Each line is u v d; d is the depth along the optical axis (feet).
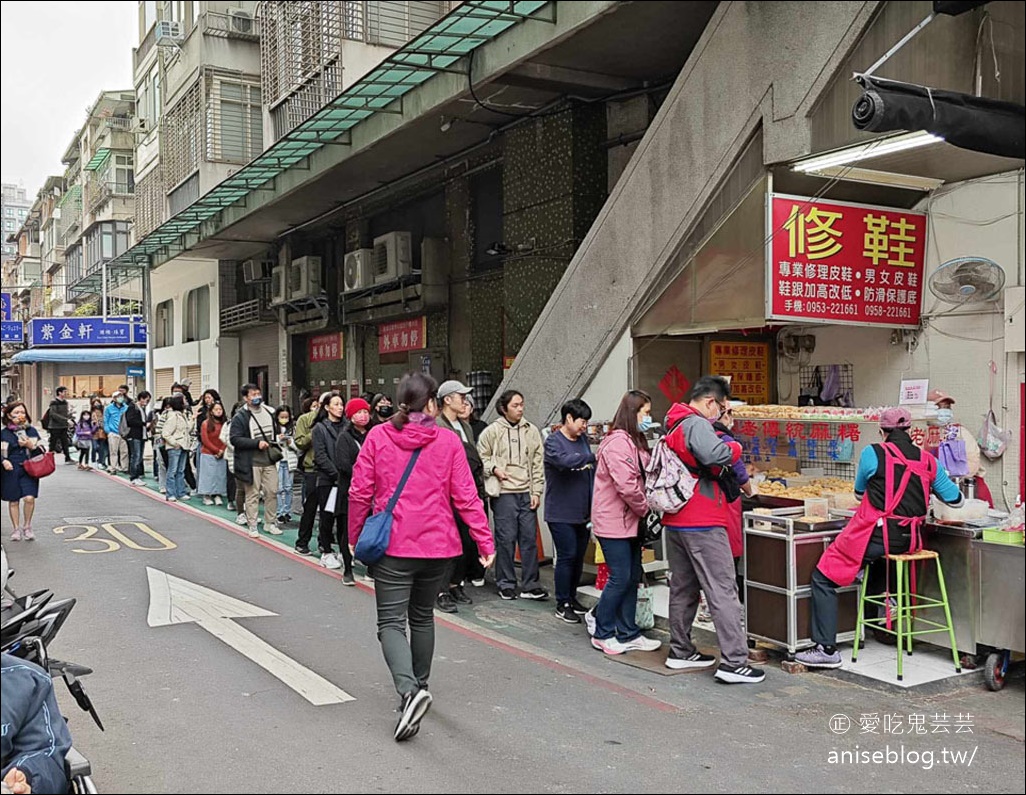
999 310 20.90
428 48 32.81
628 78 34.01
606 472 19.56
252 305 70.69
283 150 45.29
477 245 46.80
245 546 32.99
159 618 22.41
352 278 54.13
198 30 66.08
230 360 78.59
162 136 75.92
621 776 13.20
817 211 21.53
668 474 17.62
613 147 35.94
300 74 50.44
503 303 43.57
